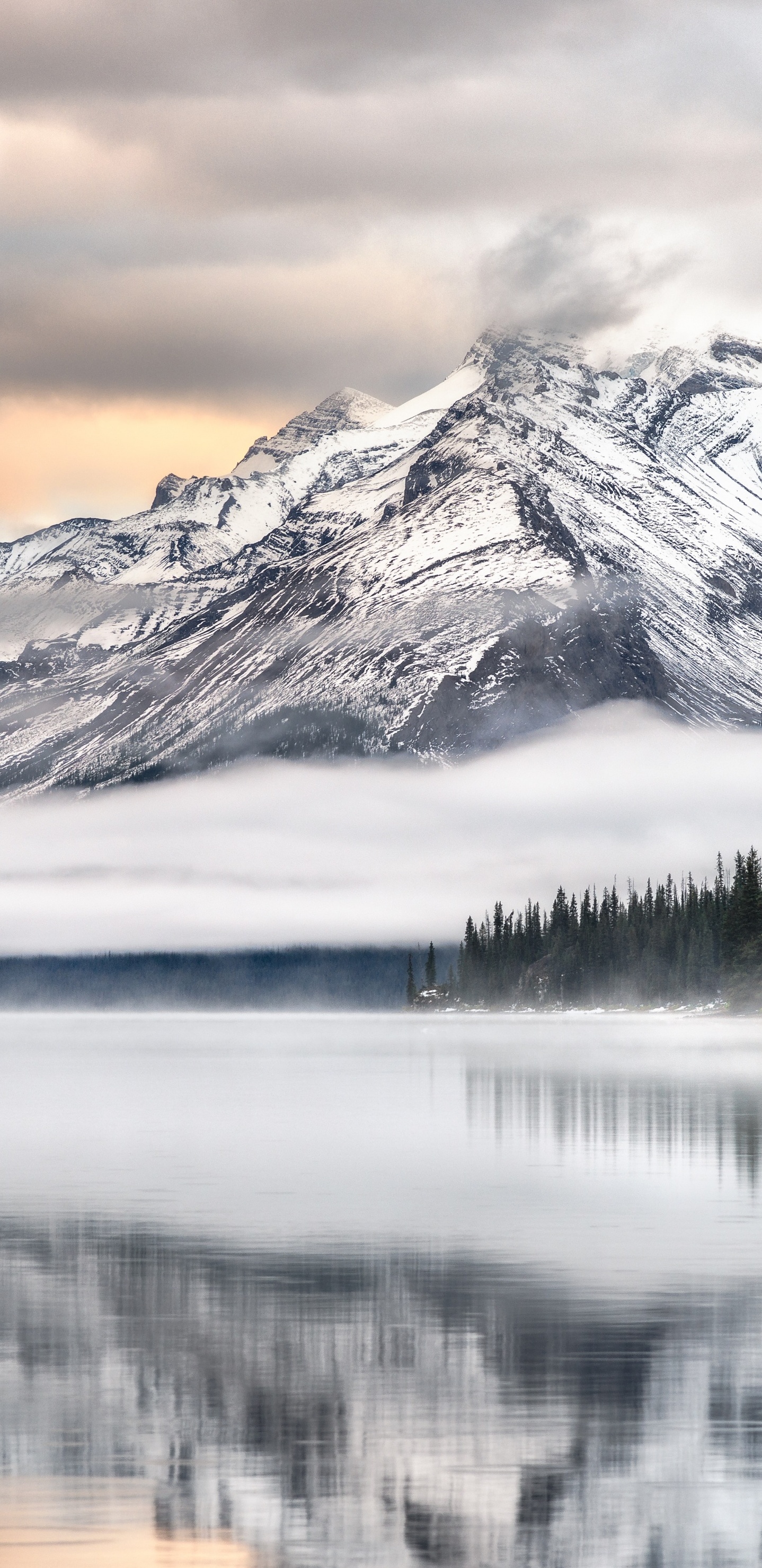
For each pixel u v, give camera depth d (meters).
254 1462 63.75
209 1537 56.12
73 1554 54.47
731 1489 60.62
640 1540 56.00
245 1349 81.44
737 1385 73.88
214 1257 106.12
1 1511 58.56
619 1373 76.06
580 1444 65.62
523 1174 148.38
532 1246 109.31
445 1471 62.56
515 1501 59.56
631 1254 105.94
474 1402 71.56
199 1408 70.94
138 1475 62.38
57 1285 97.06
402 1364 78.06
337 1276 99.25
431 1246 109.75
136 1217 124.88
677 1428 67.62
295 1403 71.81
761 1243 109.56
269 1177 150.00
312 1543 55.75
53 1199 135.75
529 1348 80.75
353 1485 61.19
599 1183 141.25
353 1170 154.38
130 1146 181.50
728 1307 89.62
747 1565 53.97
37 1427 68.38
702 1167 151.50
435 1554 54.84
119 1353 80.56
